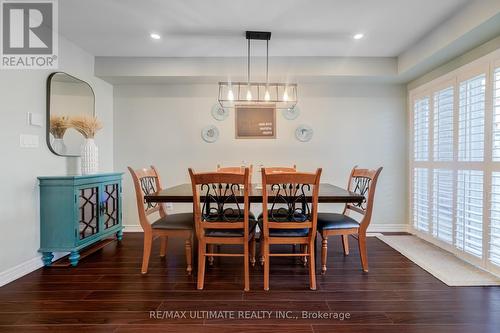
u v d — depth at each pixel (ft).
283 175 6.75
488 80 7.63
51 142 8.73
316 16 8.18
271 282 7.37
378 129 12.60
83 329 5.35
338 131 12.62
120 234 11.12
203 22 8.57
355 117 12.61
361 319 5.68
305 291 6.86
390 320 5.64
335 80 11.98
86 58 10.76
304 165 12.62
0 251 7.09
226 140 12.63
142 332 5.26
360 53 10.97
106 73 11.26
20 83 7.73
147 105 12.64
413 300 6.40
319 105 12.59
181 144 12.68
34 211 8.09
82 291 6.86
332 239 11.28
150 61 11.33
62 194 8.22
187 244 7.95
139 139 12.69
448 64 9.76
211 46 10.33
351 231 8.02
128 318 5.73
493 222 7.52
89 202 9.01
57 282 7.34
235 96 12.57
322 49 10.61
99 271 8.11
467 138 8.47
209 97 12.60
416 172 11.59
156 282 7.38
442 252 9.61
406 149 12.53
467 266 8.30
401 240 11.12
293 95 12.53
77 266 8.48
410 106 12.13
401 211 12.63
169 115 12.66
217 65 11.33
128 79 11.76
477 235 8.20
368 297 6.56
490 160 7.55
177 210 12.61
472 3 7.29
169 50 10.71
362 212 8.84
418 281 7.38
